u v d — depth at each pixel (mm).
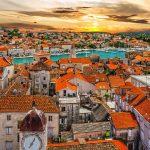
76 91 108375
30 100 87750
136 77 149000
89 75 166250
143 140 78250
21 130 52031
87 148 61000
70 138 85375
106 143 62906
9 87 114750
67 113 103438
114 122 82062
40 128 52094
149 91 97938
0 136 83438
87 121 105375
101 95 141500
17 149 83938
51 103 88938
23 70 163500
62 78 141000
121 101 98000
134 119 83438
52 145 62844
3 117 82750
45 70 147625
